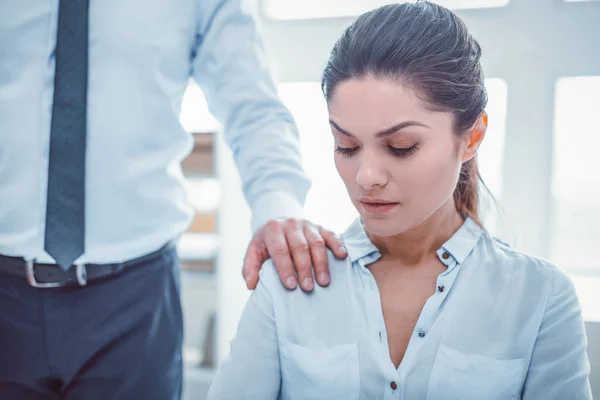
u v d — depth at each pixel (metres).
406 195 0.69
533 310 0.75
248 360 0.78
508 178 1.47
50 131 0.85
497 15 1.44
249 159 0.98
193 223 1.81
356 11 1.56
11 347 0.88
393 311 0.78
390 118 0.65
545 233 1.46
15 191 0.86
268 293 0.81
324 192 1.59
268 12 1.62
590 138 1.43
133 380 0.91
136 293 0.91
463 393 0.73
